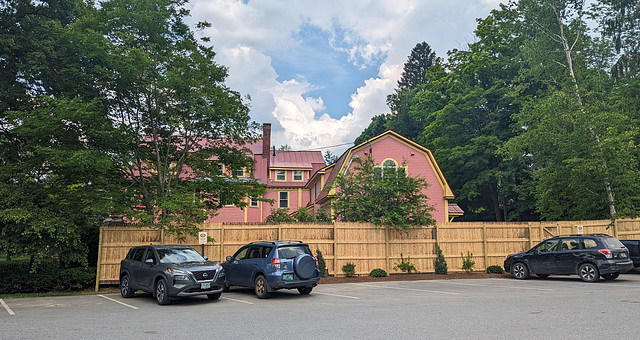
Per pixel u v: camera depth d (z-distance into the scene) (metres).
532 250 18.59
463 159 39.12
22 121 16.17
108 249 17.08
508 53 40.12
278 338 7.42
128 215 16.39
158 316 10.10
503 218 44.12
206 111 17.20
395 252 20.80
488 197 44.19
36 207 15.27
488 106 41.00
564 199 25.44
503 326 8.07
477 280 18.39
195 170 19.45
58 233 14.91
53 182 16.95
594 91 25.47
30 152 17.47
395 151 30.27
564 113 23.89
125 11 16.98
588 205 24.22
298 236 19.73
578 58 27.88
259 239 19.28
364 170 21.92
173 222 17.69
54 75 17.14
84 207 16.02
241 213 39.66
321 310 10.58
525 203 37.19
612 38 29.73
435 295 13.30
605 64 31.14
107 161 15.23
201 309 11.23
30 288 16.02
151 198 17.98
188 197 16.70
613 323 8.16
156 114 17.69
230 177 20.23
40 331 8.40
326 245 20.03
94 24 17.12
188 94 17.17
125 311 11.05
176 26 19.28
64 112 14.84
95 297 14.50
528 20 29.77
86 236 18.22
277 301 12.60
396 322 8.69
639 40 28.66
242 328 8.38
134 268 13.81
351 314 9.82
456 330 7.79
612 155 22.09
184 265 12.71
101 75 16.72
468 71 40.84
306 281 13.48
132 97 17.56
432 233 21.44
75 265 17.94
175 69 16.88
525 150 34.53
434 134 47.12
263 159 43.00
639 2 28.20
